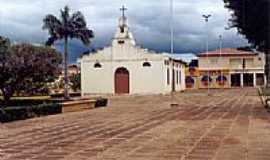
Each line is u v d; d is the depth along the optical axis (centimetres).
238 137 1490
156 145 1333
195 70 8075
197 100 4069
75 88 6331
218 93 5616
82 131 1727
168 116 2383
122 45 5900
